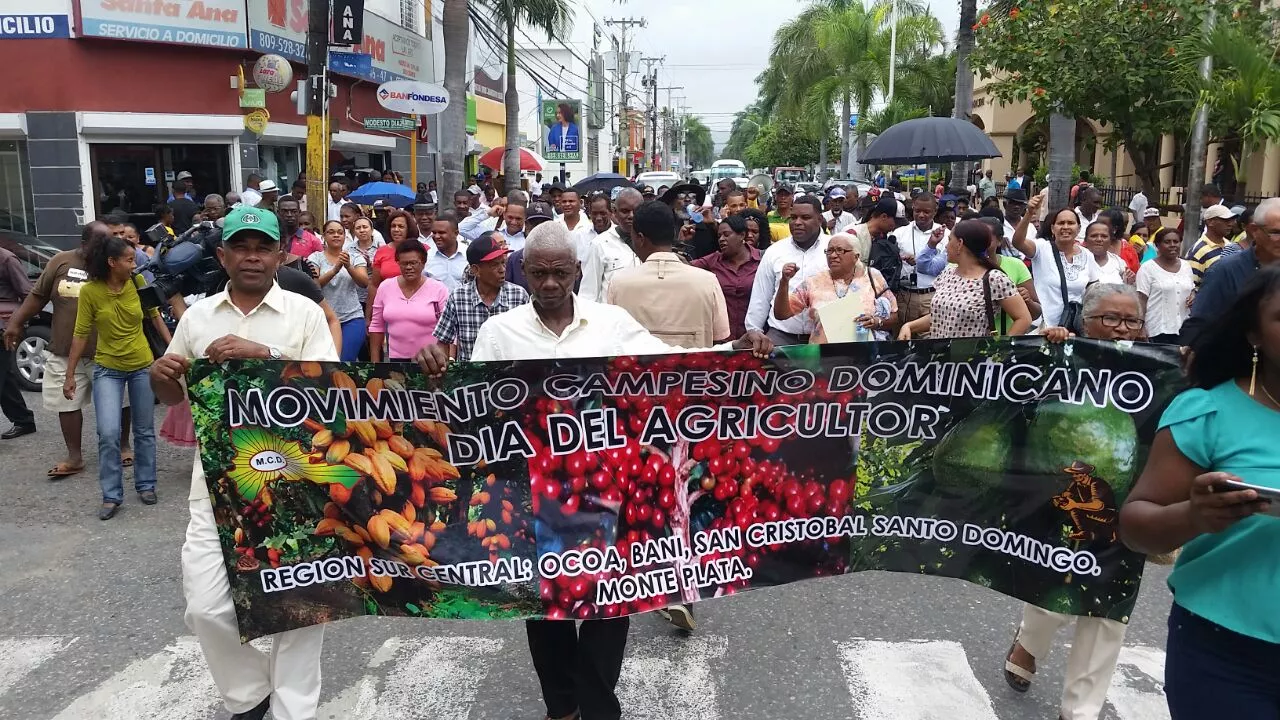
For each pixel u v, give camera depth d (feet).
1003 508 12.42
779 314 20.74
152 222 57.31
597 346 12.46
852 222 42.96
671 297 18.21
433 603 12.00
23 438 28.48
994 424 12.32
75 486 23.90
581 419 12.01
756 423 12.38
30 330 34.06
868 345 12.27
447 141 58.75
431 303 23.15
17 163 54.70
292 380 11.47
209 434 11.35
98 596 17.51
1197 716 8.30
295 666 11.67
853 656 14.98
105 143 55.21
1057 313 25.39
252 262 11.85
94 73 53.88
